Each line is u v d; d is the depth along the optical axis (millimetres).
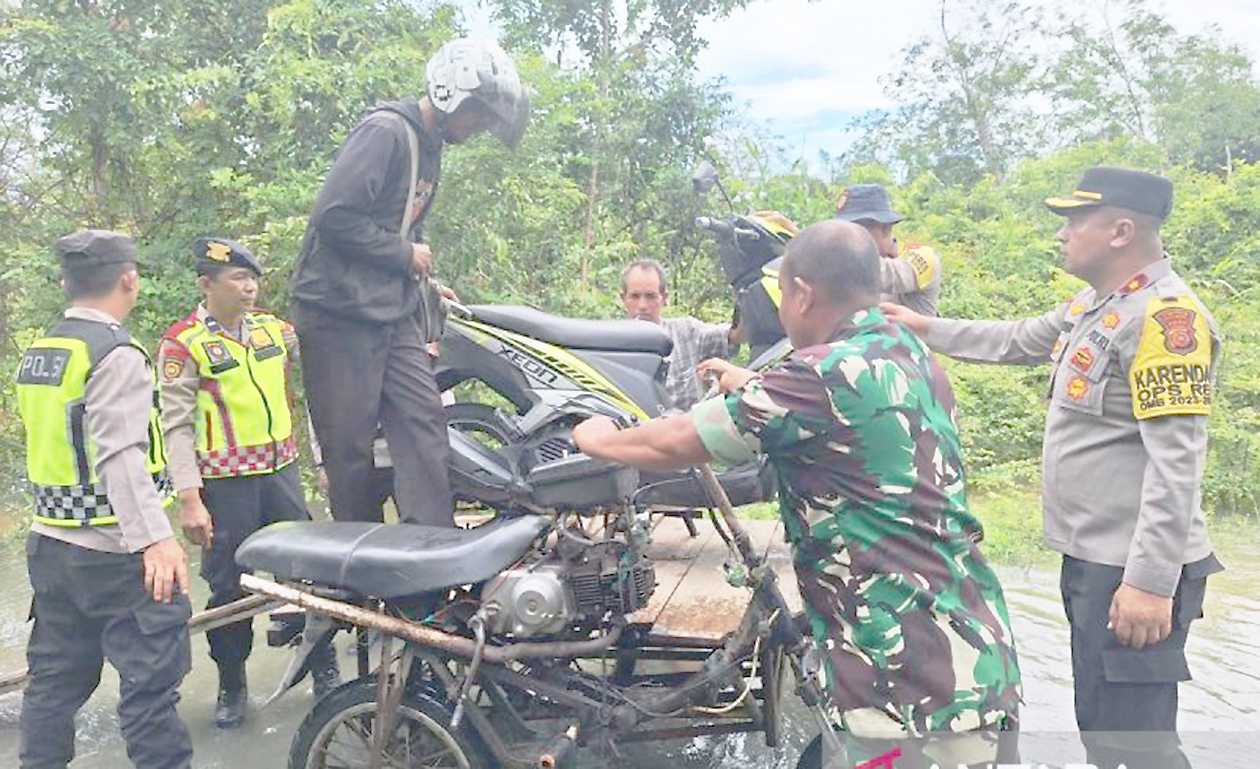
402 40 8070
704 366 2639
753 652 2777
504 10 12516
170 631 2988
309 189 7148
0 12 7809
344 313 3305
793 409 2004
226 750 3541
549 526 2760
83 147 8414
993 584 2158
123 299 3039
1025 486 7938
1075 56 21844
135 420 2871
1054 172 15633
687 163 12172
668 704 2752
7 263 8078
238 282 3732
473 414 3867
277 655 4449
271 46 7859
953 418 2172
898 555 2016
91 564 2941
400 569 2613
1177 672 2564
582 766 3316
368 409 3385
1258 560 5738
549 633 2688
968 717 1979
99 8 8070
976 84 22844
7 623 4953
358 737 2889
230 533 3809
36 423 2945
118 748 3557
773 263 4035
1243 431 7602
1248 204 11781
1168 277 2613
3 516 7148
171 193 8352
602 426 2336
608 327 3867
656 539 4297
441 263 7504
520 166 7848
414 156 3338
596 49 12719
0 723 3803
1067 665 4074
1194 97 20516
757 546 4141
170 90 7684
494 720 2783
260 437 3846
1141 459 2598
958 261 11742
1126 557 2605
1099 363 2635
